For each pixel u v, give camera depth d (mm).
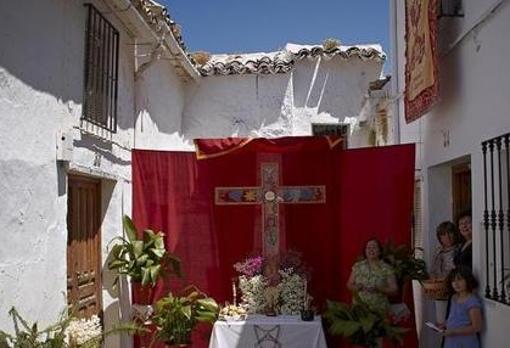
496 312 4477
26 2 4051
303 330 6078
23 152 3992
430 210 6438
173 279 7199
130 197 6938
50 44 4461
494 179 4508
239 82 9953
